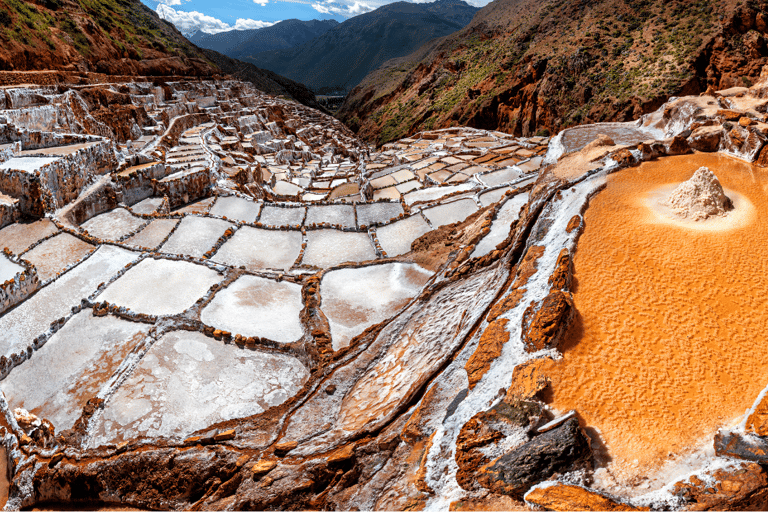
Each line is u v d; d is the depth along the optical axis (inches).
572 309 398.6
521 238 558.3
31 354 611.2
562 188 611.2
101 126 1609.3
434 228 931.3
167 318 639.1
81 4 2628.0
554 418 327.6
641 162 668.1
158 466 436.5
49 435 498.3
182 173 1233.4
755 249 455.5
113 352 600.7
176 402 526.6
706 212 513.7
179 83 2696.9
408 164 1446.9
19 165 959.6
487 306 473.7
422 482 337.4
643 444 304.3
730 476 267.3
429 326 545.6
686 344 367.6
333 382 523.8
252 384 557.6
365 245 899.4
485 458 321.7
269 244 919.0
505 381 368.8
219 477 423.5
